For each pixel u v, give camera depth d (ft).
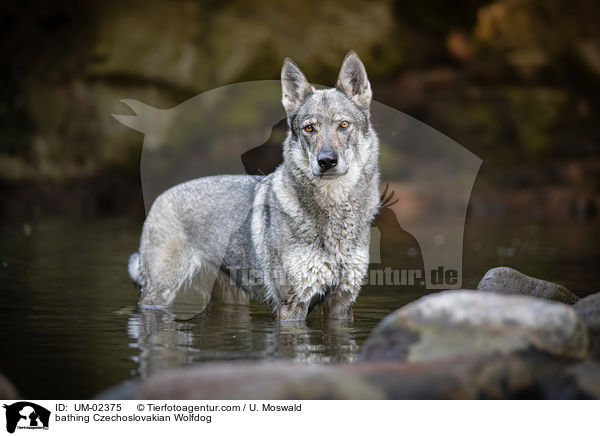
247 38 83.10
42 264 35.53
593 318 15.85
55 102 81.00
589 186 78.33
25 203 77.25
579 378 12.65
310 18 86.74
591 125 83.51
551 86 85.92
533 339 13.15
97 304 24.58
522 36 86.43
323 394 11.99
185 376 12.53
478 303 13.94
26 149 80.89
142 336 19.19
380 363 12.99
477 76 85.46
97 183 80.02
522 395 12.51
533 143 81.35
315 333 19.83
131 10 84.38
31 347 17.60
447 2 93.71
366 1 90.48
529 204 75.92
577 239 49.29
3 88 83.71
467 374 12.46
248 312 23.81
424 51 89.20
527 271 32.58
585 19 86.28
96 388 13.97
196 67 82.48
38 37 85.71
